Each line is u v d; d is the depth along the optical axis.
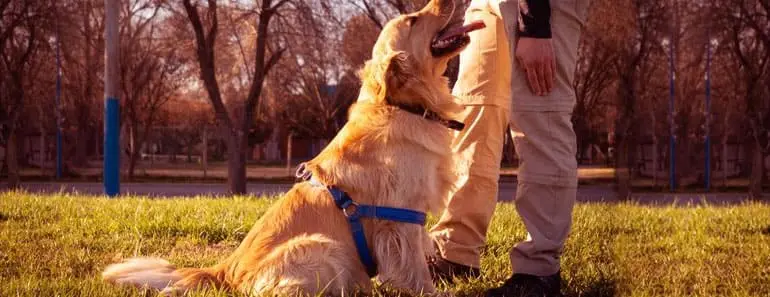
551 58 3.72
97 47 28.44
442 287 4.26
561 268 4.52
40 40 24.83
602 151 31.05
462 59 4.41
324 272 3.68
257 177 31.31
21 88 24.67
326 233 3.82
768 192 12.48
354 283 3.85
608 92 22.27
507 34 3.85
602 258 4.80
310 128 38.47
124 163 34.81
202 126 39.53
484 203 4.39
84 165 34.12
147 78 30.14
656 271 4.18
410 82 3.96
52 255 5.08
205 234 6.09
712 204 9.66
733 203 10.98
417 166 3.87
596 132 30.00
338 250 3.76
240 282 3.71
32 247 5.37
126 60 28.98
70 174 32.03
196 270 3.84
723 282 3.99
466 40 4.14
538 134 3.79
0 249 5.25
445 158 4.02
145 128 32.28
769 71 11.94
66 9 25.08
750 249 5.07
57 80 28.94
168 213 6.94
